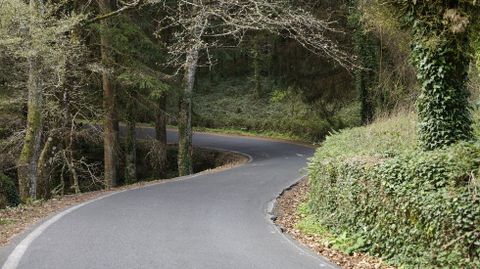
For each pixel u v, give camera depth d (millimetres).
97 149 28703
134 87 21969
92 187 25688
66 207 10797
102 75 21031
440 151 7309
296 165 20297
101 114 19531
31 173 14211
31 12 12344
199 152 30500
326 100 29047
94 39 20625
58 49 13672
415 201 6566
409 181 6914
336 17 24359
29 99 14305
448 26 8406
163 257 6832
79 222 9086
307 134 34312
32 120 14289
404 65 19281
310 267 6539
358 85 24266
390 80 21141
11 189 15344
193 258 6824
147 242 7645
